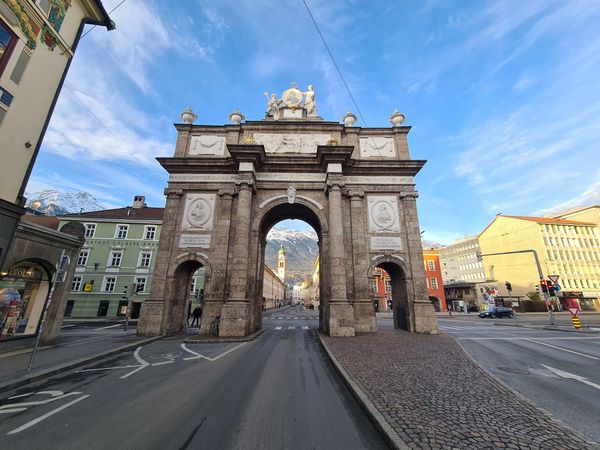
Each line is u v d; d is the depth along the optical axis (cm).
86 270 3500
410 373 785
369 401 564
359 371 808
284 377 806
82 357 1044
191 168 2119
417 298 1878
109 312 3397
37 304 1316
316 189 2100
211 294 1853
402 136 2261
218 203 2078
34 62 1098
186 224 2031
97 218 3681
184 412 555
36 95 1109
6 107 1001
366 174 2148
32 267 1294
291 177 2119
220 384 741
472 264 7650
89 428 487
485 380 716
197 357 1107
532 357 1070
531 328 2244
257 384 739
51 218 1698
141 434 464
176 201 2070
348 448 415
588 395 643
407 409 525
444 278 8656
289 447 418
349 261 1956
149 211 4109
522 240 5744
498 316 3794
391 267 2108
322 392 672
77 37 1288
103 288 3462
